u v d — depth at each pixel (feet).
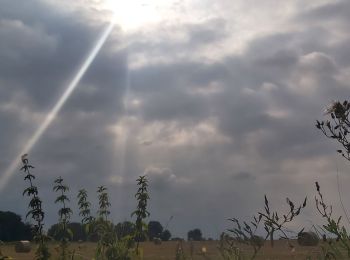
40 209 28.32
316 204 15.26
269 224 15.66
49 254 27.45
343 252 14.78
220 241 18.30
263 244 16.56
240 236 16.89
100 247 26.76
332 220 15.05
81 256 27.02
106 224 28.22
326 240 15.10
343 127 15.12
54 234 28.66
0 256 24.63
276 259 14.96
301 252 15.21
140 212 27.66
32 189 28.43
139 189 28.17
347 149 15.02
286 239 15.56
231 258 17.83
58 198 29.17
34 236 27.86
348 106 15.17
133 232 27.58
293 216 15.49
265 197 15.81
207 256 18.75
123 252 26.25
